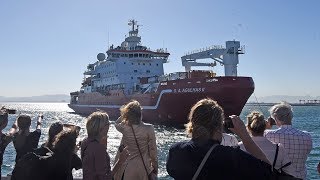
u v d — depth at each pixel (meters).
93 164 5.25
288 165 4.65
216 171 3.41
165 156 26.62
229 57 48.41
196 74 46.53
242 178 3.38
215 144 3.57
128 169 6.19
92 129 5.45
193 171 3.47
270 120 6.17
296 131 5.67
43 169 4.84
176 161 3.64
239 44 48.59
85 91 88.88
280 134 5.62
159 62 68.12
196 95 43.69
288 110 5.77
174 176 3.65
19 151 6.75
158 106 50.31
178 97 46.22
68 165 4.98
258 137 4.86
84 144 5.48
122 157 6.18
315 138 39.97
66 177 4.96
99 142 5.47
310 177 19.28
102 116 5.56
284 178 4.27
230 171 3.38
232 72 48.22
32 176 4.83
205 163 3.44
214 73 46.88
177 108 47.25
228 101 41.81
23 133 6.86
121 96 63.00
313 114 118.94
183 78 46.59
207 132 3.64
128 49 68.00
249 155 3.50
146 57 66.94
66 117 89.62
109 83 70.88
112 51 65.88
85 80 90.56
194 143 3.66
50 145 5.54
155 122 53.09
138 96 56.09
